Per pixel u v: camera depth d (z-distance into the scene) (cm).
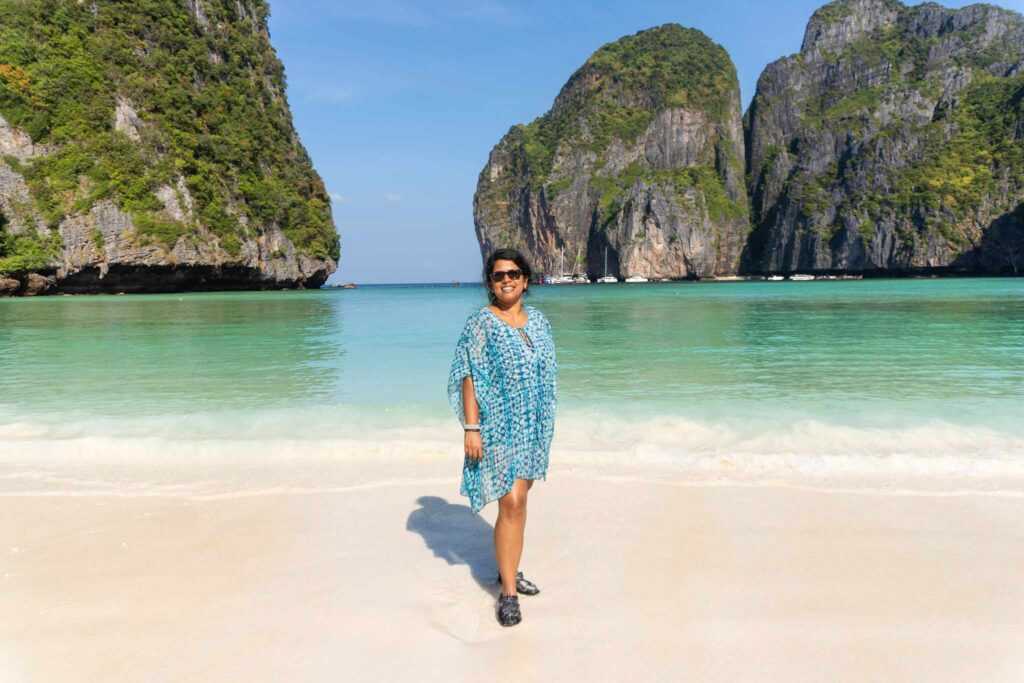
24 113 4431
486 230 15650
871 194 11288
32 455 469
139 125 4872
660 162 14325
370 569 281
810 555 288
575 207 13862
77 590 260
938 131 11381
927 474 407
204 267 4878
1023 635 221
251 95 6247
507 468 240
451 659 211
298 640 222
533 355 248
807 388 709
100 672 202
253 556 293
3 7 4706
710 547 298
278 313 2258
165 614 240
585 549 298
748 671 202
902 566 276
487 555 298
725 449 465
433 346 1157
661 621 233
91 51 4947
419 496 377
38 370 880
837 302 2689
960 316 1764
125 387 745
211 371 863
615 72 15200
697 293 4612
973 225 10031
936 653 211
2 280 4016
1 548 302
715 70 15025
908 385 721
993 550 291
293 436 515
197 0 6041
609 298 3688
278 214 5684
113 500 370
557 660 209
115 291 4662
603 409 612
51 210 4297
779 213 12556
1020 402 623
